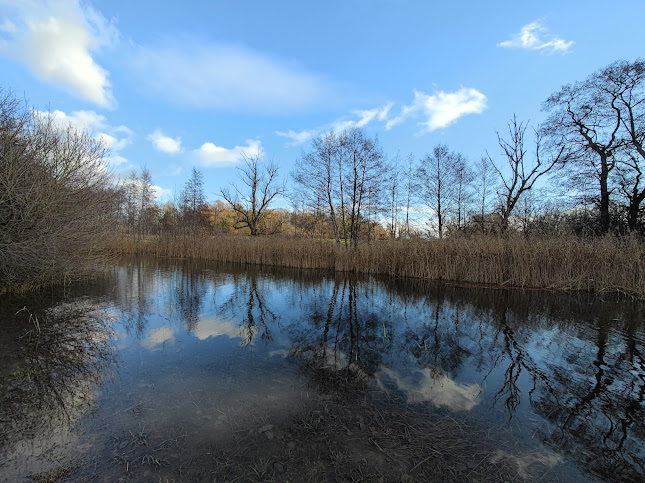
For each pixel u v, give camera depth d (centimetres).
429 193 2694
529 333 689
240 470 271
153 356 526
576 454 302
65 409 361
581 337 663
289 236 2353
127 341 594
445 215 2608
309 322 768
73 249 983
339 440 315
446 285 1346
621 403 398
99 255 1163
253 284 1350
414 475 269
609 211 1827
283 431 327
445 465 282
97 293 1041
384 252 1691
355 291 1218
